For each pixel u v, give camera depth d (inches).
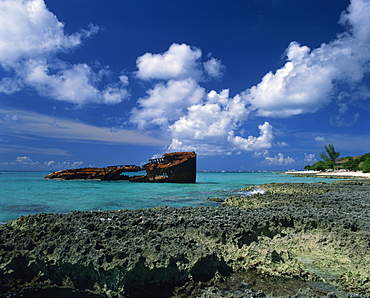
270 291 275.3
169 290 280.8
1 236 339.0
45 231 362.6
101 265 273.0
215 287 284.7
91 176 2107.5
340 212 517.3
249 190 1198.9
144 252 300.7
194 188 1418.6
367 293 264.2
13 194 1071.6
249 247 368.8
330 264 332.2
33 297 261.4
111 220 428.5
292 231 430.0
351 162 4475.9
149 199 914.7
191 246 329.4
